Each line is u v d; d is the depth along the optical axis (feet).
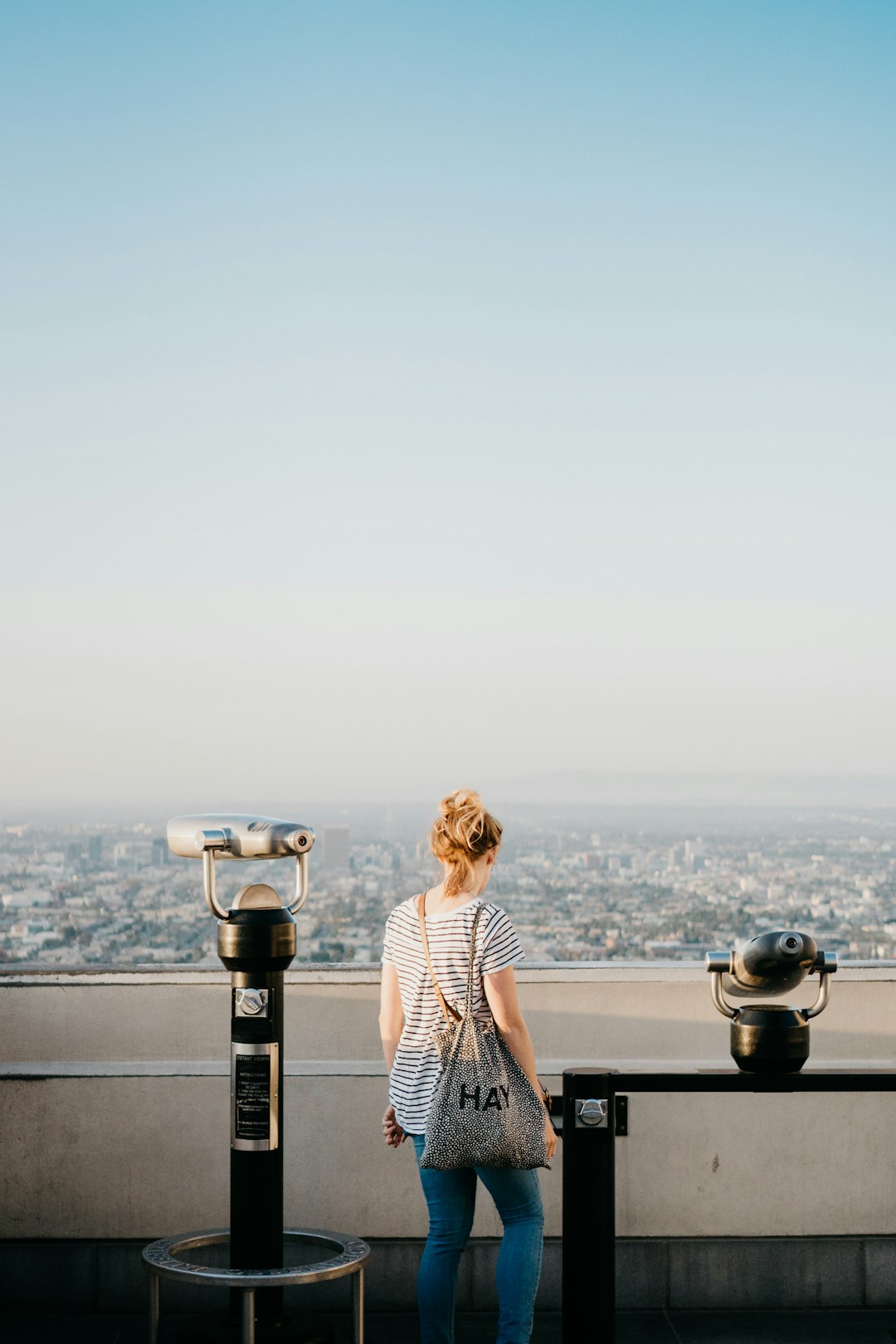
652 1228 13.28
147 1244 13.04
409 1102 10.34
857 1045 13.85
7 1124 13.11
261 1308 11.07
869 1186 13.33
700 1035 13.79
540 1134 10.09
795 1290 13.21
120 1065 13.39
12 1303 12.97
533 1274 10.32
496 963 10.20
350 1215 13.16
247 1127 11.07
